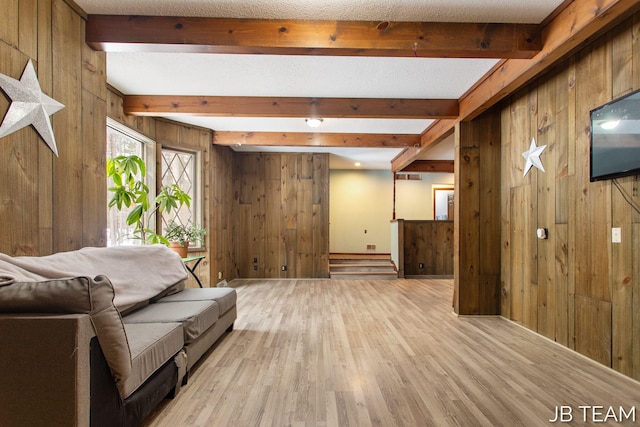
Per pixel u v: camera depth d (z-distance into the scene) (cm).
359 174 852
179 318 223
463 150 390
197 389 211
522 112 348
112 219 376
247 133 525
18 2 176
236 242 650
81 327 122
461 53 246
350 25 237
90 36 230
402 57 278
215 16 232
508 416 183
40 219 191
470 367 245
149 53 273
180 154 490
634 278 224
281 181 662
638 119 212
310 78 323
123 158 338
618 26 232
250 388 212
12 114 171
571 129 279
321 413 185
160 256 291
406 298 481
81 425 121
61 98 208
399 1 215
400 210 861
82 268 198
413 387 215
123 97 365
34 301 124
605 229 246
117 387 144
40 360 119
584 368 244
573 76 277
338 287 568
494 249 389
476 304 387
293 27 235
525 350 279
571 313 279
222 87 346
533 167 331
